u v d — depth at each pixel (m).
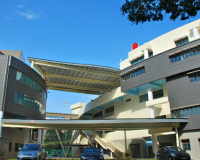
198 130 23.84
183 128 25.20
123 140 38.22
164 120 24.12
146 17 11.95
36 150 15.29
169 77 27.84
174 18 11.84
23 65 28.70
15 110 26.03
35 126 23.45
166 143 30.55
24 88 28.61
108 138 41.97
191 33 28.84
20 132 29.98
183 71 26.12
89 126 24.84
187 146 24.55
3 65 25.69
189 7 11.37
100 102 42.72
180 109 26.05
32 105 30.95
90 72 35.12
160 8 11.59
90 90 46.88
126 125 25.19
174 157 15.48
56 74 37.28
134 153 34.72
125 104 39.28
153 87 31.91
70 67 33.62
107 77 39.66
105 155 38.75
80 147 54.06
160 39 33.00
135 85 31.73
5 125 22.53
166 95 30.83
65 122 23.23
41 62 32.25
